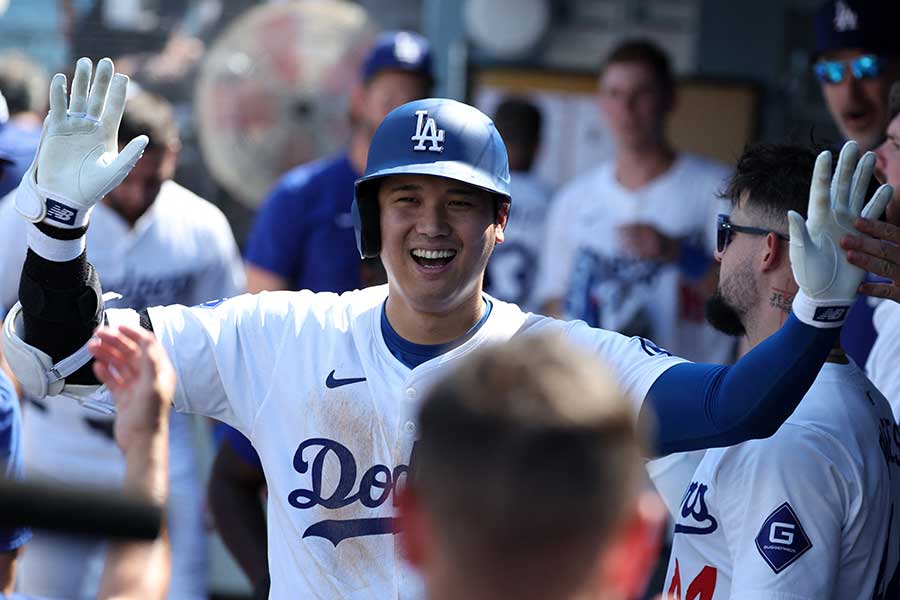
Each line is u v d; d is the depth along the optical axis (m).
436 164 8.42
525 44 22.67
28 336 8.26
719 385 8.03
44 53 22.06
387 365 8.68
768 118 22.67
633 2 23.16
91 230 15.52
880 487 8.47
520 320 8.92
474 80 22.20
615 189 18.06
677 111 22.52
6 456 9.73
